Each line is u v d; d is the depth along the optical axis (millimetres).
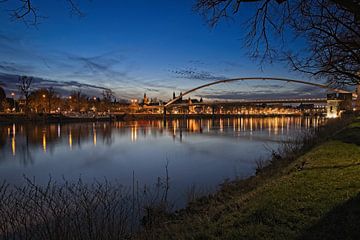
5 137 45344
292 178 8680
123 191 13477
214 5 5730
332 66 8672
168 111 178500
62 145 36906
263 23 6453
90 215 7609
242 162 22578
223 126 83500
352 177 7977
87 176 18875
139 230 7715
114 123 100125
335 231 4859
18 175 19641
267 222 5586
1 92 108500
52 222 7660
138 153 29938
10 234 7203
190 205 9977
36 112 95438
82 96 135375
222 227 5719
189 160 24547
